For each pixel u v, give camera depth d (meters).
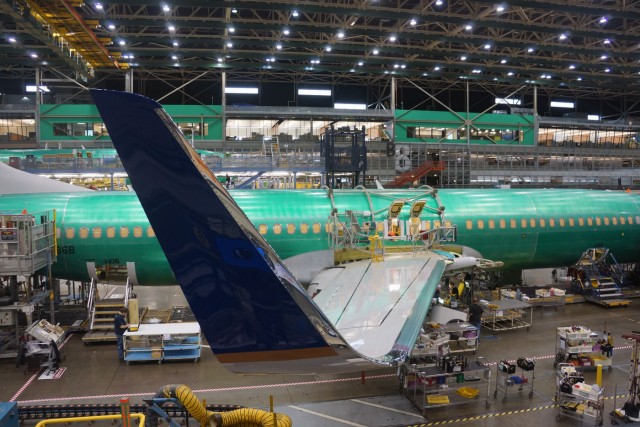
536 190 29.98
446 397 16.58
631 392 15.78
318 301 14.17
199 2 42.53
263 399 17.33
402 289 14.62
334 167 36.97
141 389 18.17
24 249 20.73
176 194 5.84
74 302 28.77
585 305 29.45
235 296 6.10
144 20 47.69
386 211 25.55
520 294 28.66
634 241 30.53
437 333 19.05
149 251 24.09
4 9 39.72
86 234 23.67
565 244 29.00
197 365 20.47
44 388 18.20
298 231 24.69
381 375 19.25
